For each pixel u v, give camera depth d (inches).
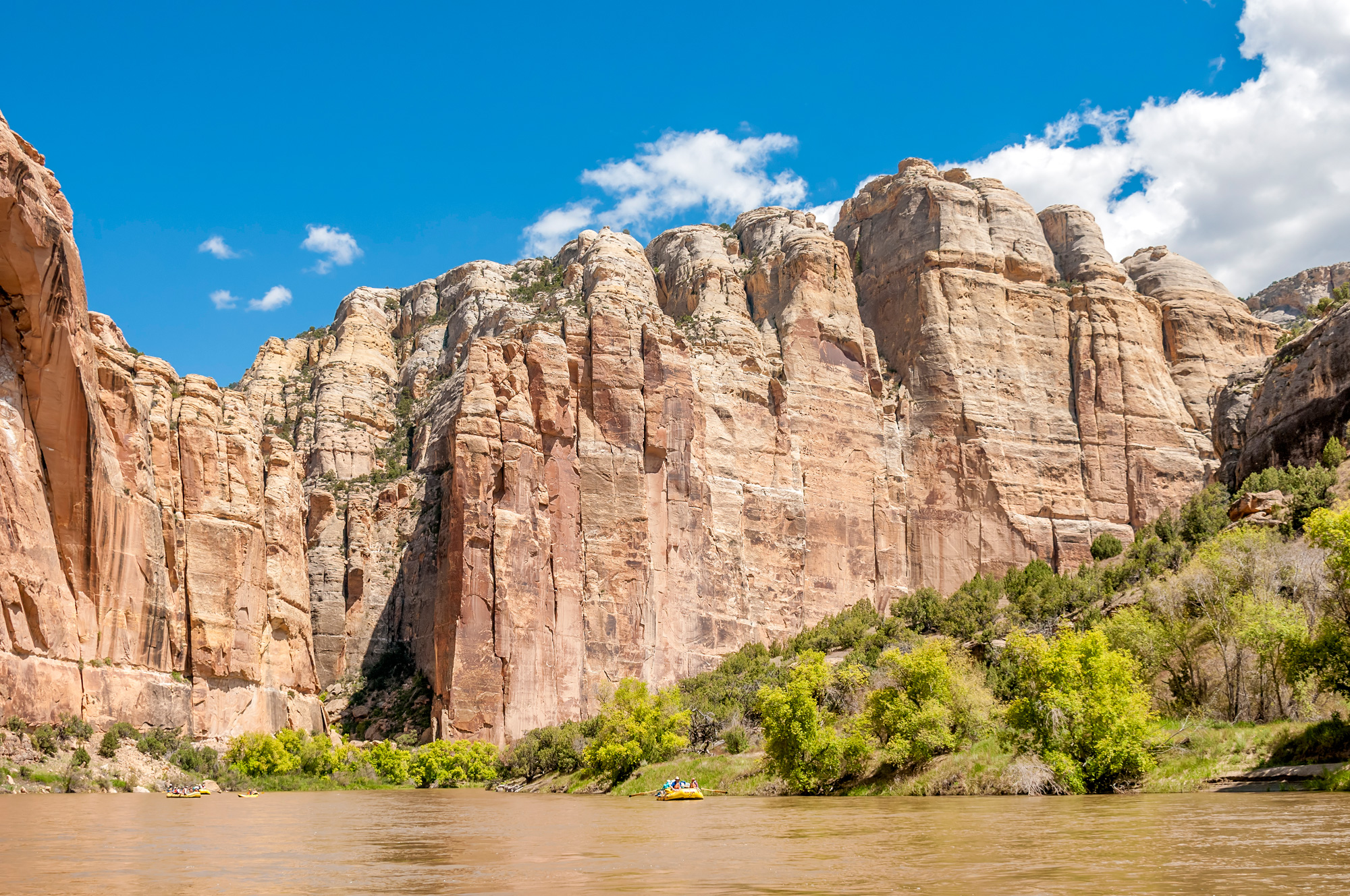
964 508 6048.2
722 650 5265.8
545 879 1040.2
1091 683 1985.7
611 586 5039.4
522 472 4975.4
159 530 3575.3
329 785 3676.2
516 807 2453.2
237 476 4047.7
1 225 2896.2
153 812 2052.2
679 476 5369.1
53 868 1150.3
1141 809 1533.0
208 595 3759.8
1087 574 3774.6
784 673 3767.2
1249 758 1803.6
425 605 5315.0
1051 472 6176.2
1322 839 1119.0
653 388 5418.3
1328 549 1872.5
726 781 2711.6
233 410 4205.2
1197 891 850.8
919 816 1609.3
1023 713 2018.9
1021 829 1342.3
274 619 4382.4
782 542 5659.5
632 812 2090.3
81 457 3161.9
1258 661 2064.5
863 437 6072.8
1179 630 2338.8
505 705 4621.1
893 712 2288.4
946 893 880.9
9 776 2564.0
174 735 3383.4
